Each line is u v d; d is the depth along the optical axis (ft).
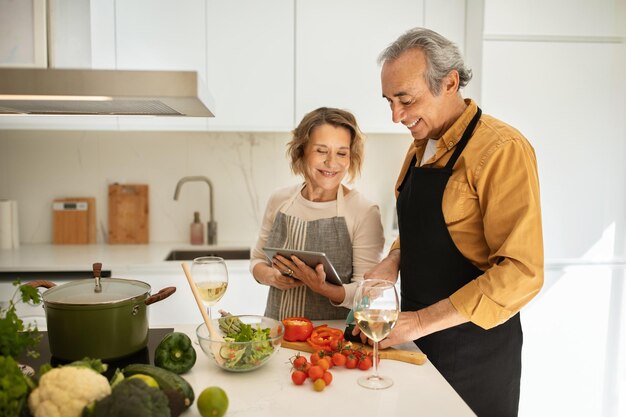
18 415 3.00
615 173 8.77
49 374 3.08
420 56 4.83
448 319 4.49
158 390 3.08
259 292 9.18
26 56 4.01
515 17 8.58
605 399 9.05
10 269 8.57
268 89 9.50
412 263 5.35
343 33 9.51
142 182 10.84
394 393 3.85
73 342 4.07
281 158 10.98
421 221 5.17
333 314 6.03
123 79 3.77
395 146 11.12
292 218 6.19
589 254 8.84
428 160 5.29
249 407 3.60
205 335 4.31
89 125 9.33
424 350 5.22
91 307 4.03
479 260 5.05
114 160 10.75
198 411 3.56
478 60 8.80
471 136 4.95
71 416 2.97
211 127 9.52
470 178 4.85
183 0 9.26
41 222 10.73
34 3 3.97
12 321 3.46
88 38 4.81
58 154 10.63
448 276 5.15
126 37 9.21
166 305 8.92
